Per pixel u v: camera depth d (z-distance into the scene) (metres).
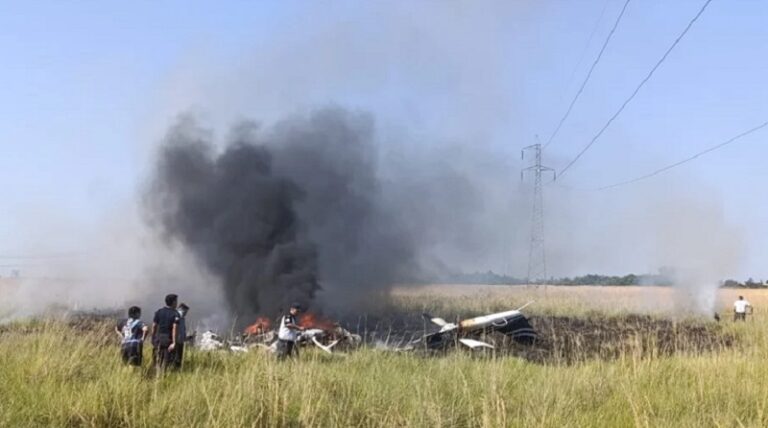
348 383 11.97
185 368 13.58
